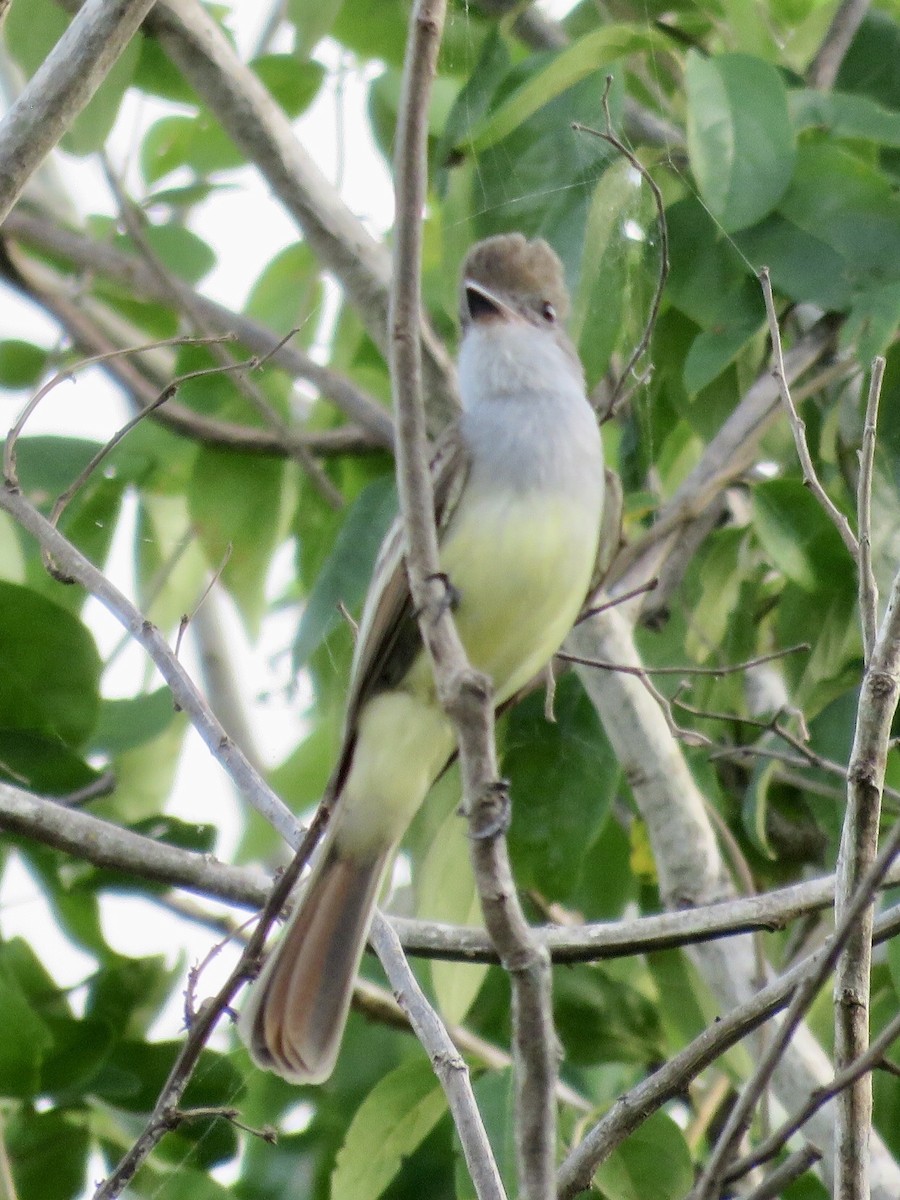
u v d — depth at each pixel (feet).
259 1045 23.59
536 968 18.38
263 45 40.55
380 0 37.83
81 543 37.86
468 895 30.22
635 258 32.45
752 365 35.22
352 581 33.35
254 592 38.04
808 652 32.65
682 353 35.42
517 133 32.19
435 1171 32.48
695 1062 20.68
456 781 31.96
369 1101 29.50
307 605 33.45
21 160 23.12
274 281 40.86
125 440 38.14
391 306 19.79
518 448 26.53
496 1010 35.12
